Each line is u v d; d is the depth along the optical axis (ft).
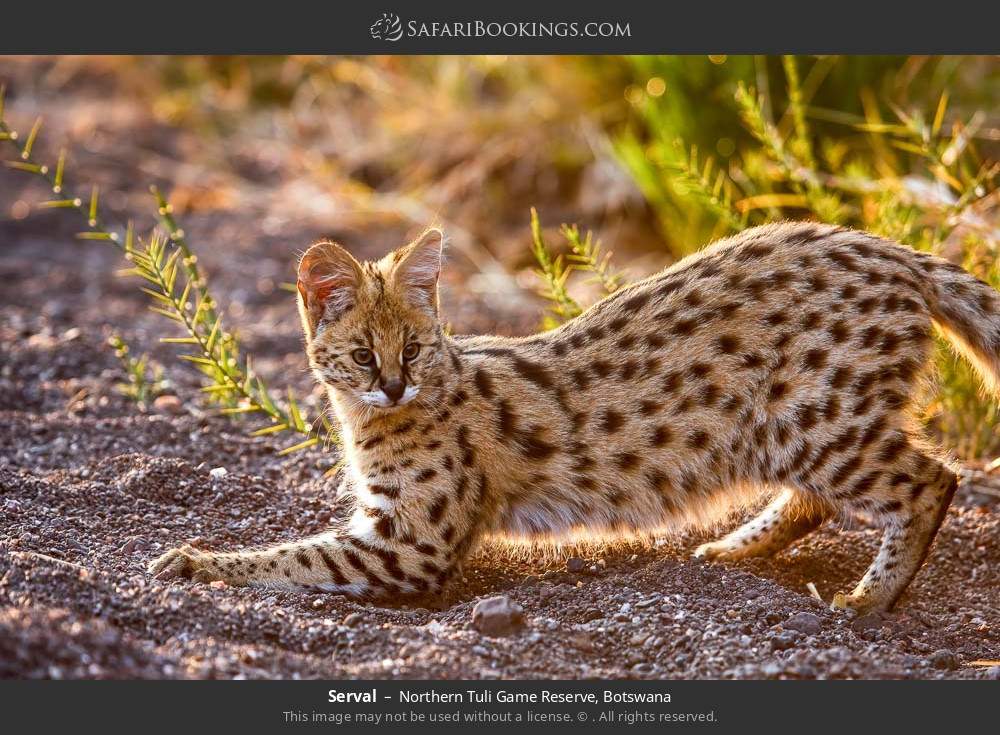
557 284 44.91
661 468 36.45
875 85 63.72
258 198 76.69
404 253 36.88
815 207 49.29
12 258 66.54
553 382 36.52
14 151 80.07
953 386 44.91
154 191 43.98
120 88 92.89
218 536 37.45
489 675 27.96
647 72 65.16
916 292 35.86
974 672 30.22
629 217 69.31
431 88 83.15
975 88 63.10
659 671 29.71
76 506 37.76
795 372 35.17
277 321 59.52
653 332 36.55
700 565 35.96
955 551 39.01
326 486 41.27
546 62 74.18
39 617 26.81
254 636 29.58
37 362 51.42
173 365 52.80
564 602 34.01
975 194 46.96
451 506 35.47
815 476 35.63
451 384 35.96
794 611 32.99
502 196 73.51
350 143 82.58
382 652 29.32
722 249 37.60
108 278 64.13
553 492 36.81
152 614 29.40
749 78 62.54
